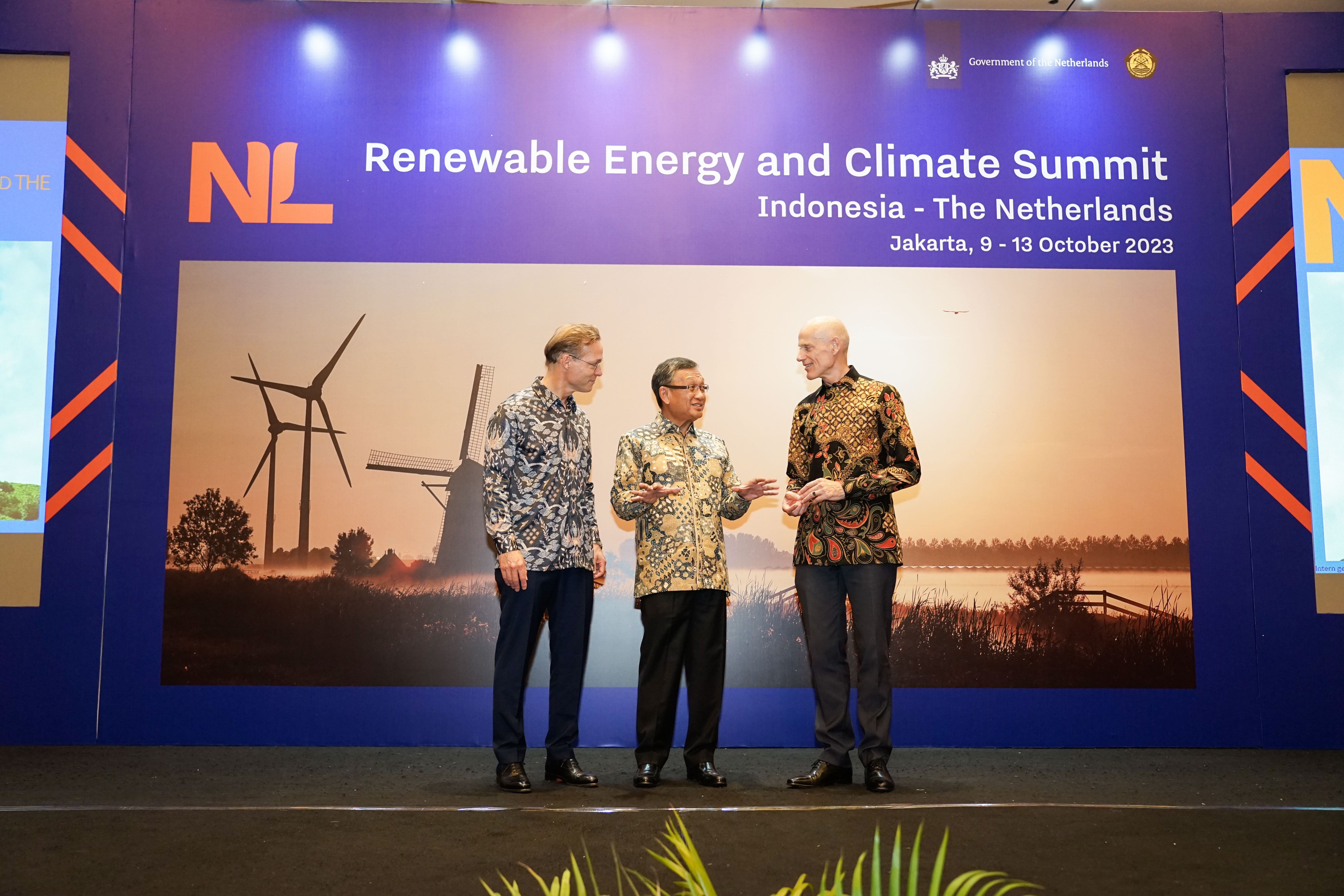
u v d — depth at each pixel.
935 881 1.05
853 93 3.83
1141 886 1.89
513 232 3.72
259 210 3.70
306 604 3.53
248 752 3.33
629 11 3.84
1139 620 3.61
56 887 1.86
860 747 2.81
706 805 2.53
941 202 3.79
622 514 2.90
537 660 3.53
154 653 3.50
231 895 1.82
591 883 1.90
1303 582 3.63
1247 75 3.86
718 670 2.89
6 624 3.49
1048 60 3.86
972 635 3.59
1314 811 2.47
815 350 2.91
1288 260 3.79
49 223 3.67
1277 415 3.71
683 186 3.77
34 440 3.58
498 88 3.79
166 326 3.63
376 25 3.80
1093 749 3.50
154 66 3.73
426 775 2.96
